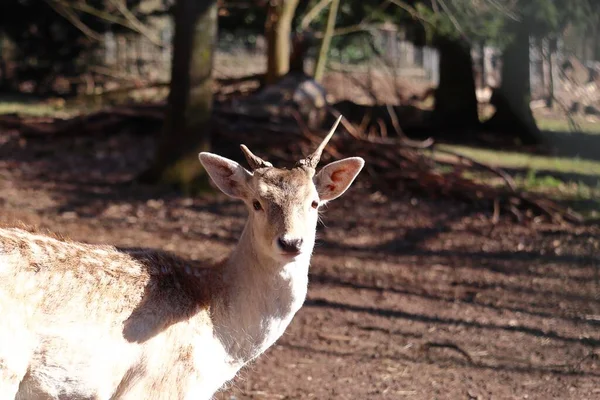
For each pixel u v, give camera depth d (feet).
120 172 41.14
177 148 37.86
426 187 37.76
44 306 12.73
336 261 30.17
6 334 12.28
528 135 56.18
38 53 75.87
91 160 43.37
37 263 12.89
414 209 36.01
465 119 58.54
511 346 22.68
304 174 14.44
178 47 37.58
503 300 26.63
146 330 13.41
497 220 34.60
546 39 45.50
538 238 32.55
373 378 20.40
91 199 36.32
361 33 61.87
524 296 26.96
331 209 36.01
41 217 33.30
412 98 71.92
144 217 34.42
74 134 47.98
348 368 21.02
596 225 33.81
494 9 39.19
